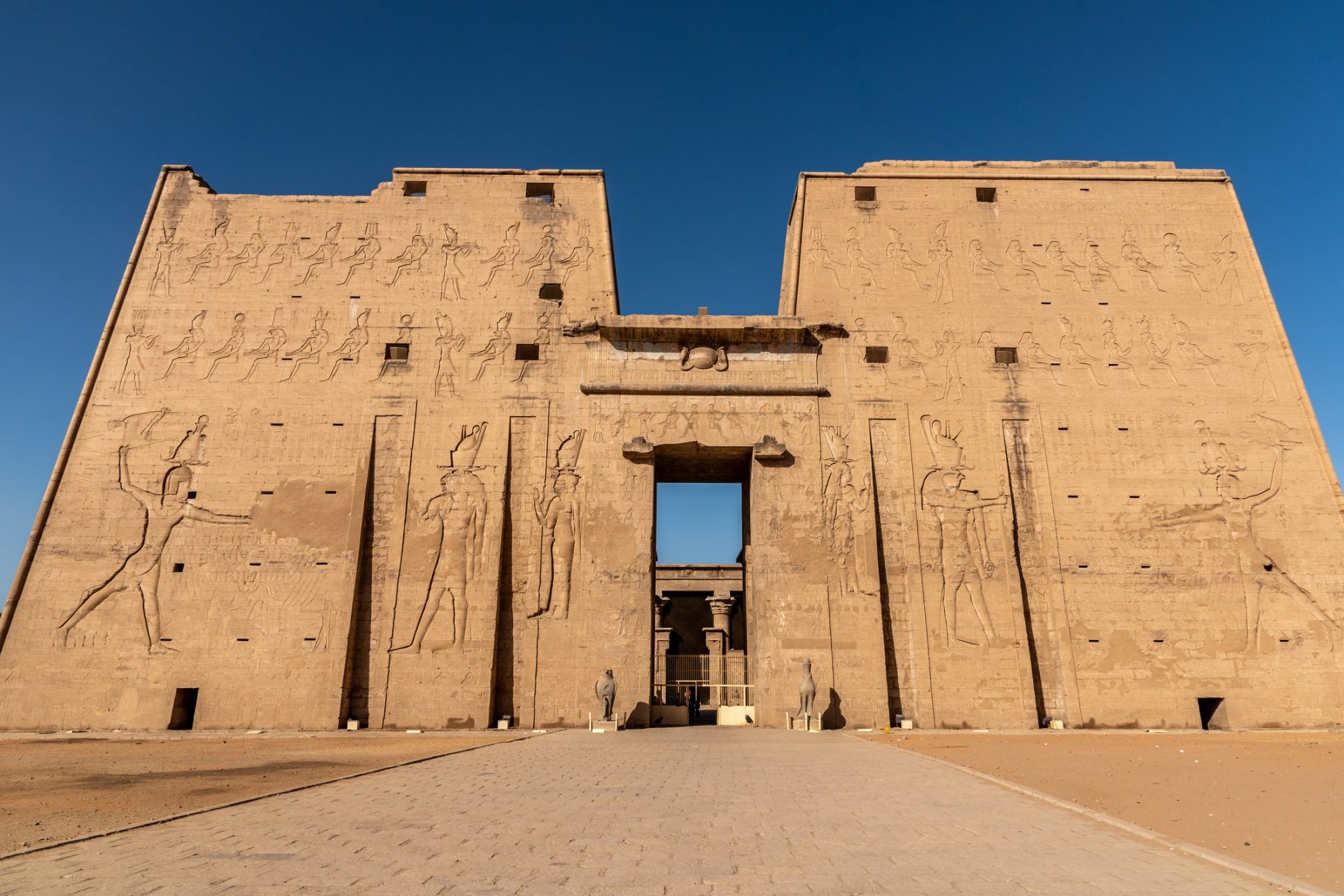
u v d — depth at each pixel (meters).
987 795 11.80
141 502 28.22
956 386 30.62
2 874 7.08
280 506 28.52
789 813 10.21
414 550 28.36
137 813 10.36
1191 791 12.56
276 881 6.87
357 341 30.56
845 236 32.50
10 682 26.16
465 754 17.80
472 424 29.78
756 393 30.17
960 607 28.34
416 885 6.81
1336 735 24.69
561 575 28.28
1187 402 30.56
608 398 30.08
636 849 8.17
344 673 26.89
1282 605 28.41
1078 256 32.38
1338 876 7.30
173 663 26.80
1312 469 29.78
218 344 30.23
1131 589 28.59
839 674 27.53
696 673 48.88
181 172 32.53
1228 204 33.31
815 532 28.86
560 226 32.34
